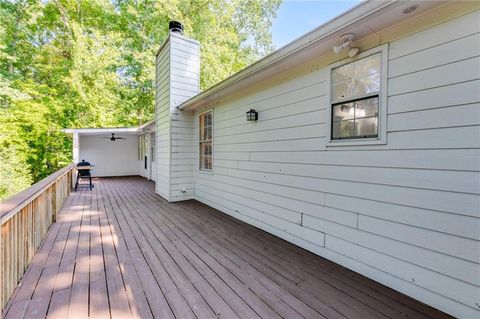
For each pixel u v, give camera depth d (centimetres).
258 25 1485
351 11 210
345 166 261
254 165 404
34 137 1027
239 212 442
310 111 301
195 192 612
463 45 178
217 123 512
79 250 300
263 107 381
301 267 260
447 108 186
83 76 1090
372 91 236
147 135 1043
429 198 196
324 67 282
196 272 248
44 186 279
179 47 593
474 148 174
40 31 1158
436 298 192
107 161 1171
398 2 183
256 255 289
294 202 327
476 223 173
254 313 184
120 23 1220
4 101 959
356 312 186
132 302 198
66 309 188
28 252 259
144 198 628
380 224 229
